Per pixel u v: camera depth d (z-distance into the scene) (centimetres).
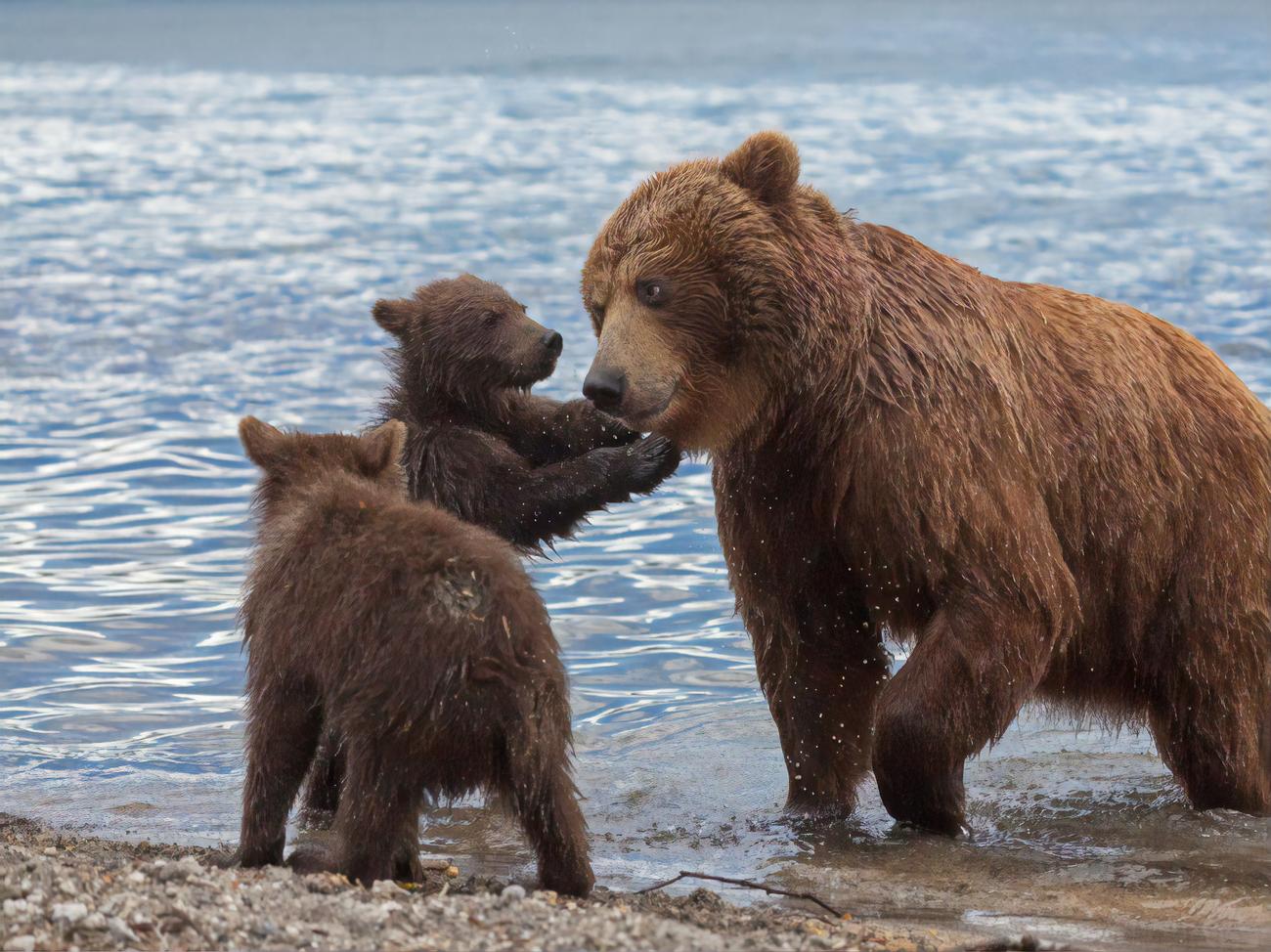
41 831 1128
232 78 8800
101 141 5784
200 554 1770
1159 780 1288
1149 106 6581
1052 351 1135
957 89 7531
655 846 1144
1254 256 3266
